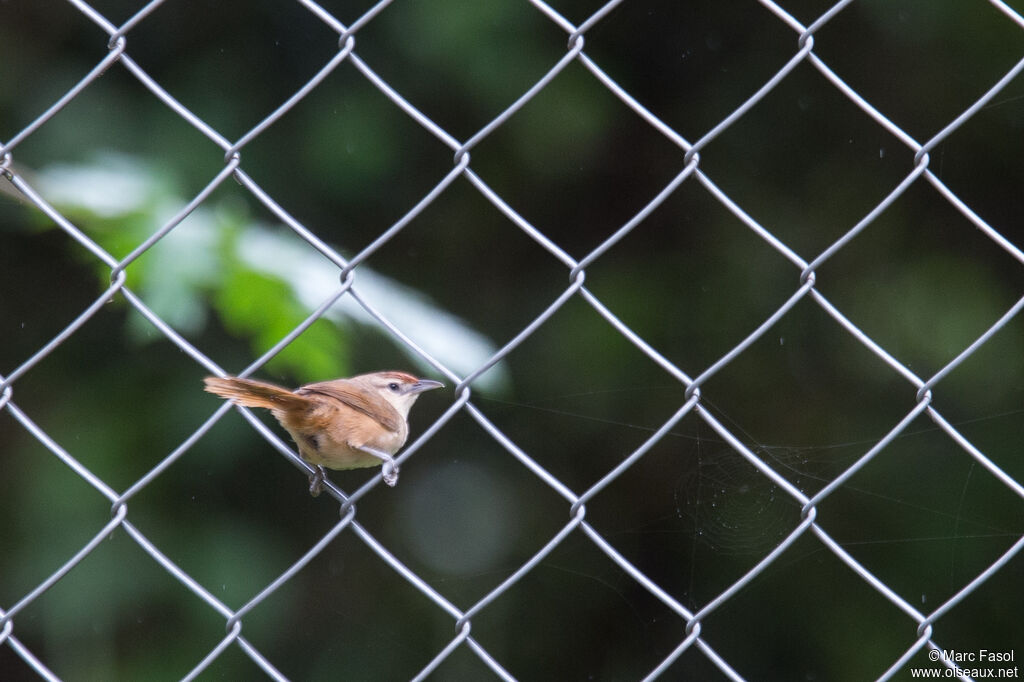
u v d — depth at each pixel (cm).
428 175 1155
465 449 1171
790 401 1149
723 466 880
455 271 1195
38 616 997
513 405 1170
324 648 1086
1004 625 1015
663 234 1200
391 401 759
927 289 1132
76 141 1047
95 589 1002
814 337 1159
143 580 1016
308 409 655
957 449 1058
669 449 1148
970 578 1024
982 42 1083
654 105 1164
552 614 1125
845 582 1046
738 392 1159
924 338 1123
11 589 998
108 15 1103
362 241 1162
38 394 1070
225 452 1038
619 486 1152
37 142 1043
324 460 694
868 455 439
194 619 1023
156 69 1109
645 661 1087
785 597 1062
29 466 1036
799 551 1044
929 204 1144
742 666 1059
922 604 1028
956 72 1107
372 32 1107
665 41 1143
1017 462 1052
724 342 1170
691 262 1191
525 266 1205
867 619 1041
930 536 1030
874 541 1034
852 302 1156
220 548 1039
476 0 1098
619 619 1111
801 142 1168
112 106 1080
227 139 1095
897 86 1138
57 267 1092
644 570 1116
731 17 1145
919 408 437
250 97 1114
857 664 1038
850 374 1145
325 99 1116
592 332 1184
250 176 1088
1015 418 1077
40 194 719
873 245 1159
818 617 1052
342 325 760
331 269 793
